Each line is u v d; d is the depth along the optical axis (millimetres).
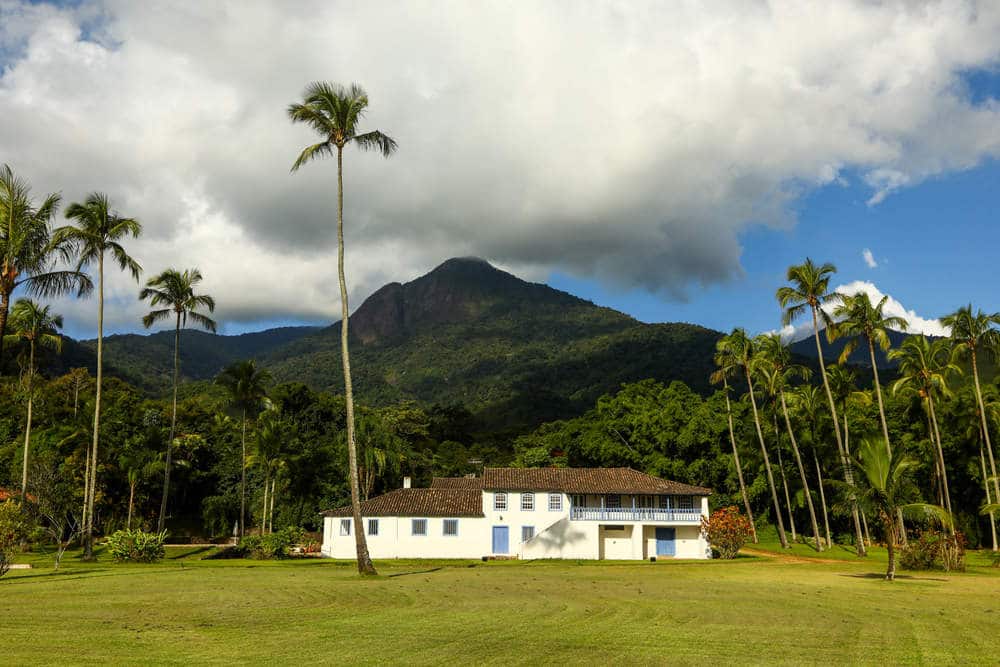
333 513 52938
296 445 73062
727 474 67750
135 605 20125
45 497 40906
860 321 50406
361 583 27578
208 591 23922
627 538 53125
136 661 12797
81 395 80500
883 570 39594
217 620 17625
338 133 33906
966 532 61344
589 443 73625
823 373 51594
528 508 53344
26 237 26812
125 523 66438
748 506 60719
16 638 14766
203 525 75062
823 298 51938
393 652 14016
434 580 29469
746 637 16531
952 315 52812
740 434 69750
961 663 14164
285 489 71000
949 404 60406
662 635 16469
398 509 53062
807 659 14234
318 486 71062
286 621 17594
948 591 27875
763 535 68938
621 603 22312
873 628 18250
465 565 41250
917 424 62562
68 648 13797
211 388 127188
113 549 39625
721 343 59656
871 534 66875
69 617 17688
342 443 74438
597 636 16141
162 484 71812
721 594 25484
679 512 53219
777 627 18109
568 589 26516
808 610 21453
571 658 13789
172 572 31922
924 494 62406
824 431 65812
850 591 27406
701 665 13453
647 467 68875
